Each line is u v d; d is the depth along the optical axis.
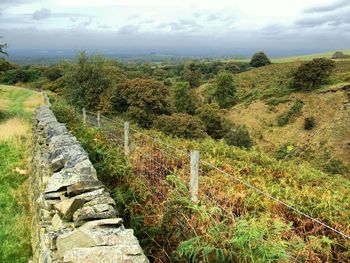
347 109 68.88
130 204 5.32
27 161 11.20
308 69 83.88
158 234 4.58
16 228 6.54
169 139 12.55
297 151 63.72
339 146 61.03
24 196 8.23
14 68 93.50
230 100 95.69
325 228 5.33
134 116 54.06
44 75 87.06
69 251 2.99
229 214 4.71
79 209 4.04
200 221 4.16
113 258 2.95
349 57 140.00
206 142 12.16
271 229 4.43
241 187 6.41
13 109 31.89
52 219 4.15
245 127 73.25
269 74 118.94
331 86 79.94
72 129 11.40
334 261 4.57
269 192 6.86
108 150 7.77
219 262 3.35
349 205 6.54
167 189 6.09
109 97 35.28
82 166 5.04
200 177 6.62
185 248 3.46
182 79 124.81
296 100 80.38
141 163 7.56
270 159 10.65
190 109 78.81
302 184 8.61
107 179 6.56
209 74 142.25
